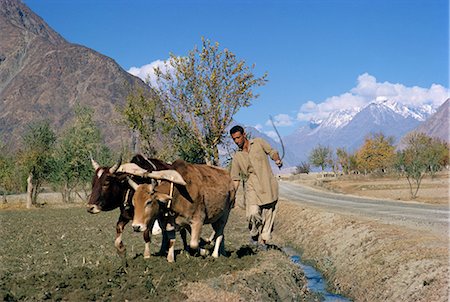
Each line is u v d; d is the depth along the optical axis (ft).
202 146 115.96
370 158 452.76
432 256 45.39
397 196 192.34
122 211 41.68
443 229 66.18
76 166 190.19
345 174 510.99
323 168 501.97
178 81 116.67
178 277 36.91
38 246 64.90
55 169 188.34
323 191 262.67
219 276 38.19
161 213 39.50
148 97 130.31
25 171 181.27
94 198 40.57
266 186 45.70
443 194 193.98
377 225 69.21
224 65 114.83
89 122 196.34
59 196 270.46
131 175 40.09
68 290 32.94
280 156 46.11
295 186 330.75
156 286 34.42
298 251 76.89
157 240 67.67
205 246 47.42
